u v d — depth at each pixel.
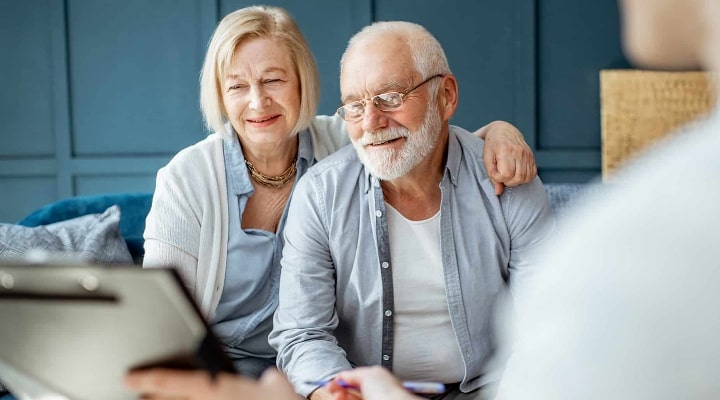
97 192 4.88
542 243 2.16
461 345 2.15
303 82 2.41
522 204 2.16
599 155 4.65
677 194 0.66
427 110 2.11
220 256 2.38
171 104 4.80
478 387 2.19
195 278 2.36
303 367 2.07
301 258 2.18
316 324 2.16
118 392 1.05
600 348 0.67
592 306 0.67
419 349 2.17
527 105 4.65
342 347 2.26
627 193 0.69
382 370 1.18
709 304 0.63
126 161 4.82
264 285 2.42
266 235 2.41
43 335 1.05
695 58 0.68
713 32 0.65
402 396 1.13
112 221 2.74
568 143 4.68
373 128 2.08
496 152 2.16
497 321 2.19
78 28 4.79
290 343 2.14
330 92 4.72
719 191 0.65
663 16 0.66
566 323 0.69
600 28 4.61
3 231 2.63
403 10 4.66
